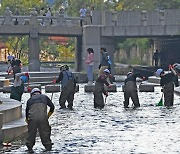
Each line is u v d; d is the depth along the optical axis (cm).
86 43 9038
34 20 9219
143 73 9281
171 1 13175
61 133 3155
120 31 8931
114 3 16038
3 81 6450
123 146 2705
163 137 2962
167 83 4641
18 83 4306
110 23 8981
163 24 8794
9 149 2656
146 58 16138
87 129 3297
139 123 3538
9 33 9206
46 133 2636
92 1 16238
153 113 4103
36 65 9212
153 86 6306
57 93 6141
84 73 8444
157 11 8788
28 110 2647
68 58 16612
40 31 9244
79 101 5131
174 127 3344
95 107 4556
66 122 3631
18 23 9350
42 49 16350
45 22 9350
